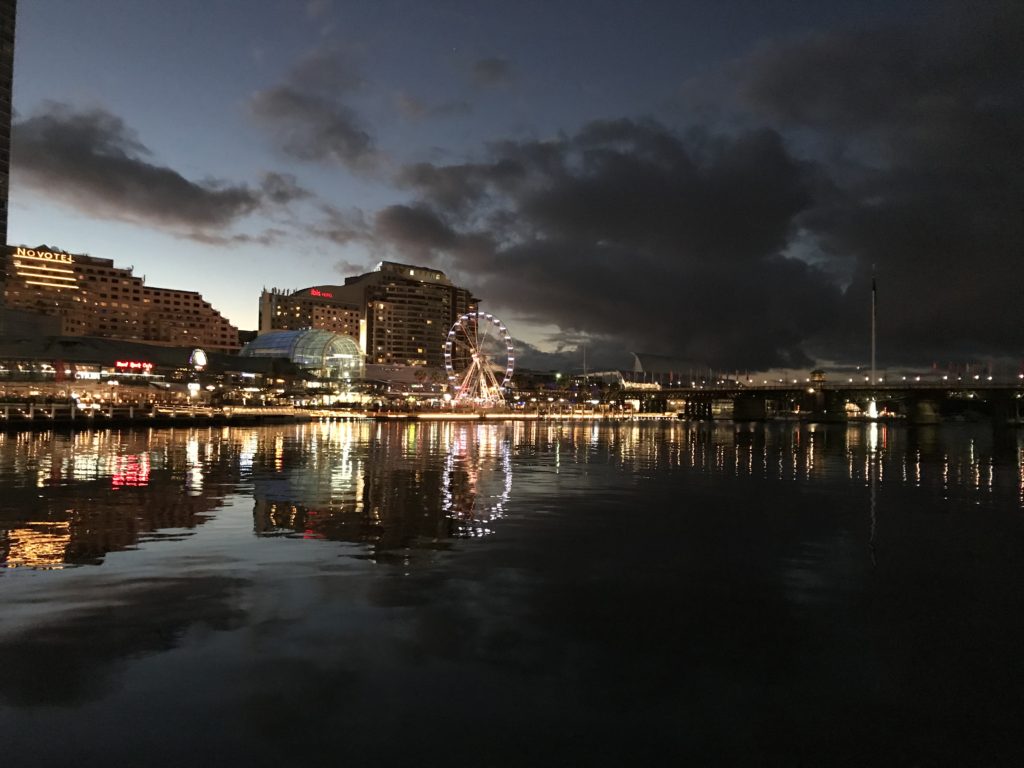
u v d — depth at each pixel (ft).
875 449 191.31
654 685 26.04
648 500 76.54
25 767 19.67
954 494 85.66
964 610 35.94
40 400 289.94
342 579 39.86
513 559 45.78
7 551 46.34
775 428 418.72
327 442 185.06
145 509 64.75
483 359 599.98
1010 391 488.85
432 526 57.72
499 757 20.74
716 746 21.77
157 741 21.24
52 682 25.17
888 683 26.68
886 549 50.90
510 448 173.99
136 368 374.84
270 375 471.62
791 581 41.32
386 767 20.08
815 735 22.63
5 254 387.96
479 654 28.60
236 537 51.85
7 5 387.34
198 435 207.72
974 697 25.58
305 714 23.08
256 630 30.91
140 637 29.84
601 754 21.11
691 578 41.68
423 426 355.36
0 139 384.27
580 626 32.42
